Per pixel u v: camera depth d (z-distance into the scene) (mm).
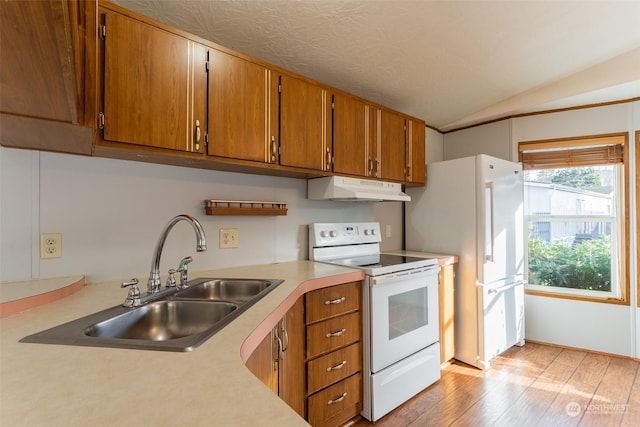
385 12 1745
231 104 1589
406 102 2877
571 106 2967
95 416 507
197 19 1607
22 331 897
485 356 2512
